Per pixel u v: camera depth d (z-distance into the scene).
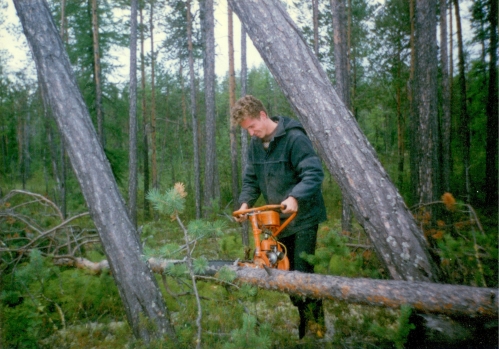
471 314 1.88
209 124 14.54
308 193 2.80
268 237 3.01
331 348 2.66
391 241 2.58
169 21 16.72
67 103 3.16
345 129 2.71
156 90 30.28
